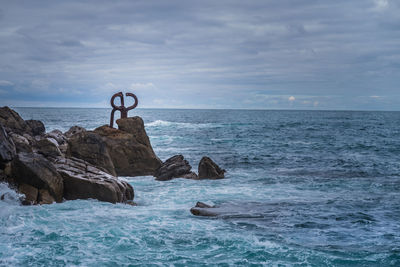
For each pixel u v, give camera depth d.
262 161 25.23
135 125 19.98
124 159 19.02
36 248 8.15
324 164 23.86
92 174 13.37
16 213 10.49
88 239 8.77
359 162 24.67
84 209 11.41
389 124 87.38
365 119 122.88
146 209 12.04
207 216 11.12
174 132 52.56
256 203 13.00
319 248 8.45
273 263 7.62
